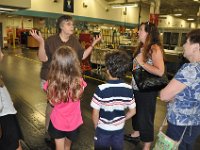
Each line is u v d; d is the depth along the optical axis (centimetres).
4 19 1694
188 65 144
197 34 143
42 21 1762
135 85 235
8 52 1364
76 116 204
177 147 153
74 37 273
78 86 193
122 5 1662
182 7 1891
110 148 190
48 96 193
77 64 193
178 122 152
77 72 192
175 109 153
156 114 408
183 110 150
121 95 178
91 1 1709
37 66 891
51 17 1527
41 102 446
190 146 159
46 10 1498
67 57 185
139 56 224
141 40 233
